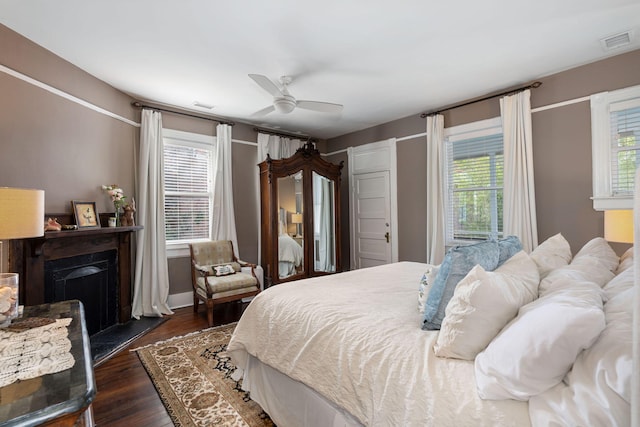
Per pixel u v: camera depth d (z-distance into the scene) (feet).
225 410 6.21
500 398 2.94
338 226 16.19
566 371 2.76
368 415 3.76
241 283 11.76
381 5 6.84
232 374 7.47
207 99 12.32
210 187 14.39
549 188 10.50
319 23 7.47
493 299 3.62
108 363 8.17
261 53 8.86
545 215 10.59
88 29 7.66
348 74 10.27
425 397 3.27
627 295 3.33
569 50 8.89
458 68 9.90
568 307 2.95
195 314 12.28
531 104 10.89
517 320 3.39
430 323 4.46
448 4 6.84
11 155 7.75
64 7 6.81
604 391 2.34
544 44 8.55
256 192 15.83
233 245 14.38
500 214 11.90
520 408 2.83
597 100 9.52
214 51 8.72
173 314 12.26
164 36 7.99
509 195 11.10
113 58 9.11
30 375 3.04
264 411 6.03
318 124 16.07
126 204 11.06
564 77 10.15
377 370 3.87
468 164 12.84
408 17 7.28
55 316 4.88
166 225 13.20
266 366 6.11
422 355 3.78
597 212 9.57
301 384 5.16
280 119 15.07
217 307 13.16
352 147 17.52
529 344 2.85
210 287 11.10
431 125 13.46
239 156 15.31
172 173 13.32
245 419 5.95
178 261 13.41
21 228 4.81
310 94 12.00
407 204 14.93
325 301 5.79
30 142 8.21
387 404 3.56
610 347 2.52
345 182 18.03
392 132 15.49
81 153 9.78
